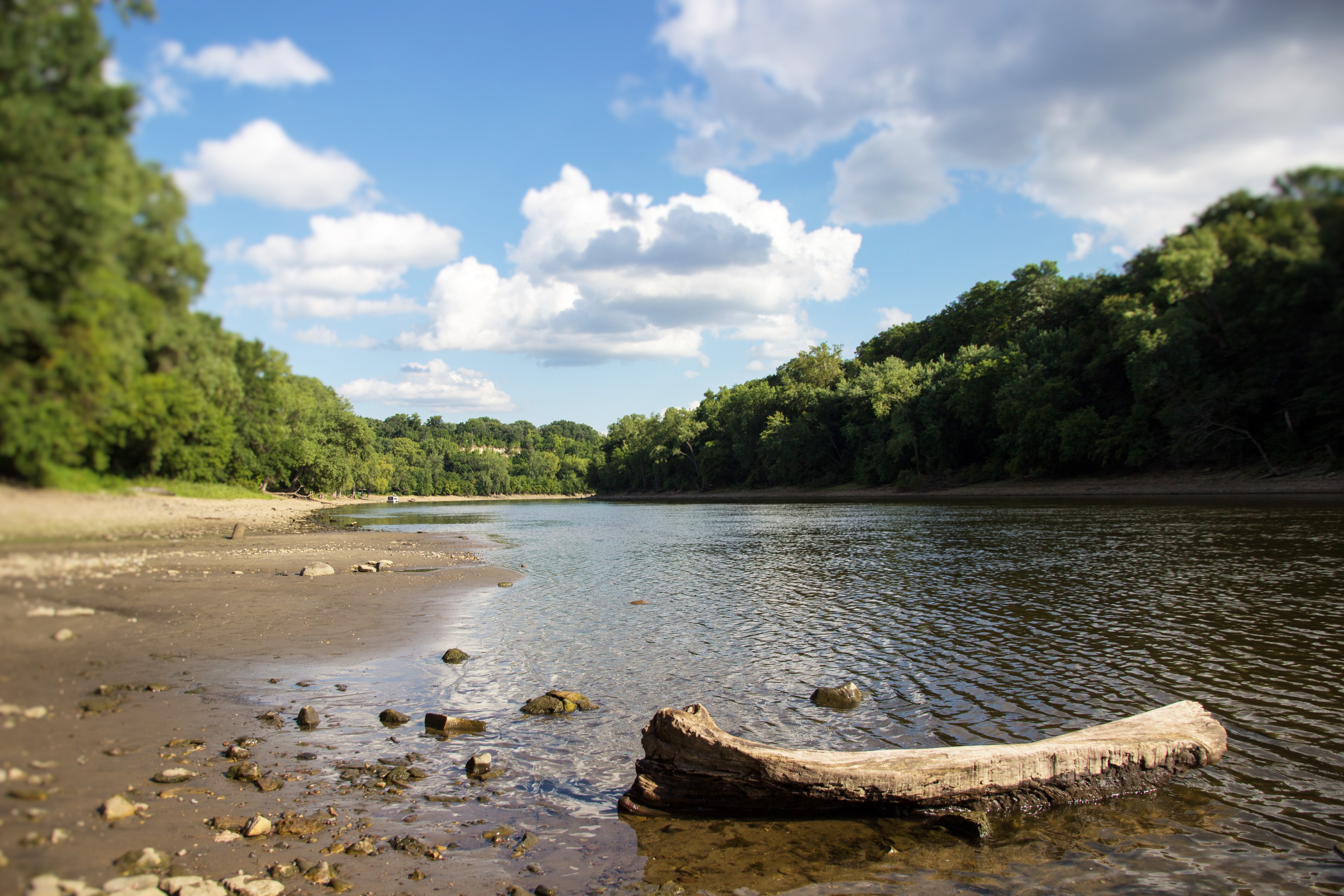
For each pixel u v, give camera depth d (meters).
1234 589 16.97
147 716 7.81
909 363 99.75
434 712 9.50
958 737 8.75
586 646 13.59
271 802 6.43
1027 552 25.50
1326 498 37.81
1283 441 31.92
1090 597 16.95
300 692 10.00
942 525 38.62
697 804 6.95
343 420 70.94
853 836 6.50
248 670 10.66
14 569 4.96
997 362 67.62
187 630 12.24
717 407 130.12
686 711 7.19
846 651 12.98
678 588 21.27
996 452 71.12
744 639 14.19
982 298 93.38
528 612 17.19
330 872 5.31
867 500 73.81
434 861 5.70
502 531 49.47
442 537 42.53
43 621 5.16
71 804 5.45
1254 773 7.55
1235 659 11.49
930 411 75.88
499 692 10.62
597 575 24.31
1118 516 36.78
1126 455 54.62
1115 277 57.78
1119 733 7.54
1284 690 10.00
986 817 6.59
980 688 10.59
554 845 6.16
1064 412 60.31
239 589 16.80
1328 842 6.21
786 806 6.88
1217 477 47.09
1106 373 57.78
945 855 6.13
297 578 20.25
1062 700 9.96
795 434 98.00
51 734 5.59
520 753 8.25
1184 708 8.17
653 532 45.97
